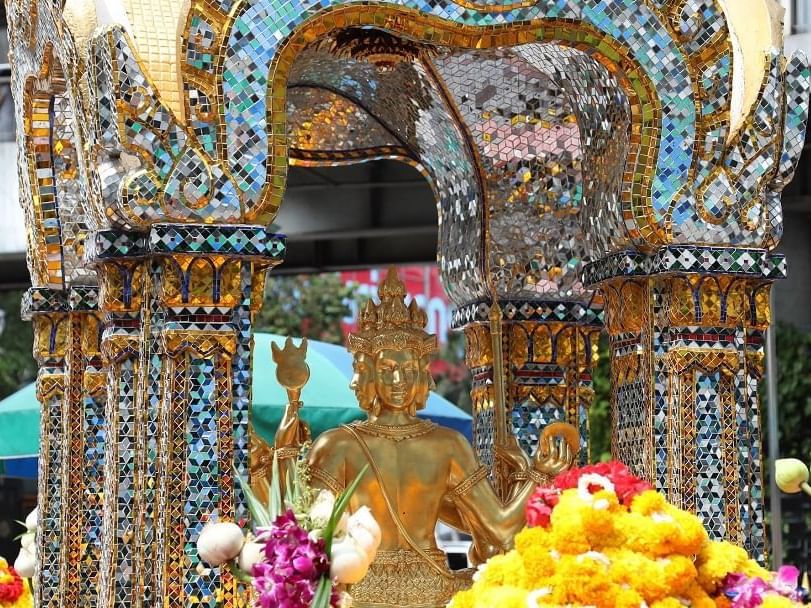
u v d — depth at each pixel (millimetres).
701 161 5664
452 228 7383
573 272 7148
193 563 5125
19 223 12477
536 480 6266
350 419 9750
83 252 6305
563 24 5500
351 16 5328
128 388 5461
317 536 4379
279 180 5254
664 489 5641
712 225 5633
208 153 5211
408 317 6230
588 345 7254
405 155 7527
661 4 5625
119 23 5219
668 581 4238
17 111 6762
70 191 6637
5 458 10758
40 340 6766
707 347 5645
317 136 7344
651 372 5688
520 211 7086
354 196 12023
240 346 5262
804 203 12125
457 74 6617
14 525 17375
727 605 4469
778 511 14805
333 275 24172
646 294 5746
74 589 6418
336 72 6789
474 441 7238
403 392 6102
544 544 4316
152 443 5234
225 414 5191
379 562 5953
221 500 5164
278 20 5277
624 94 5684
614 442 6008
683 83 5637
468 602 4523
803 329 16156
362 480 5996
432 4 5375
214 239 5180
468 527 6320
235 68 5234
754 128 5707
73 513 6504
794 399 16266
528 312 7113
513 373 7121
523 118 6844
